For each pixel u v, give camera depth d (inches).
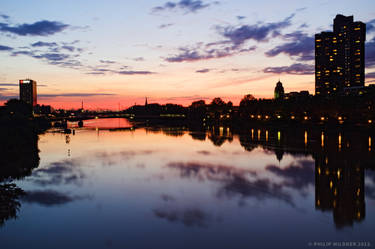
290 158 2783.0
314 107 6481.3
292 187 1843.0
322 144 3590.1
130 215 1449.3
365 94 5969.5
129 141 4726.9
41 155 3253.0
